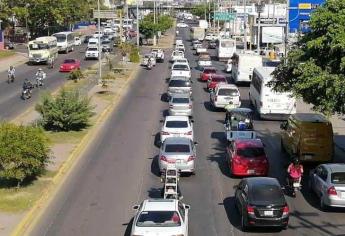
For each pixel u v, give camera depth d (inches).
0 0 3875.5
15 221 813.2
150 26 4621.1
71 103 1435.8
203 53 3516.2
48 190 963.3
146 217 684.7
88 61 3304.6
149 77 2620.6
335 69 949.2
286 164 1162.6
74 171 1096.2
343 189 865.5
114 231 788.0
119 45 3481.8
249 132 1314.0
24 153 924.6
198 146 1327.5
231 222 828.6
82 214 860.0
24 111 1692.9
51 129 1446.9
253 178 850.8
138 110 1776.6
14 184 976.9
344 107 947.3
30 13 4256.9
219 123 1605.6
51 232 785.6
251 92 1882.4
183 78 2020.2
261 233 786.8
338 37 916.6
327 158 1152.2
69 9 4771.2
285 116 1649.9
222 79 2202.3
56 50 3361.2
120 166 1135.0
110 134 1429.6
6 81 2413.9
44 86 2222.0
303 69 968.3
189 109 1615.4
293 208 903.1
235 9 4992.6
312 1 2055.9
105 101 1913.1
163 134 1278.3
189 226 806.5
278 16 4025.6
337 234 784.9
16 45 4188.0
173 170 939.3
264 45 3843.5
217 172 1106.7
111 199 930.7
